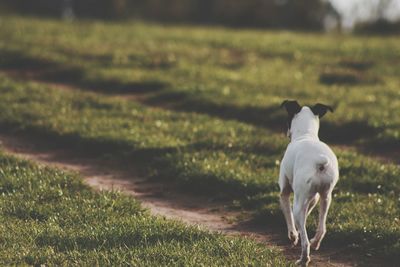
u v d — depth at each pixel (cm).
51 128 1670
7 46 2762
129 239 903
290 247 967
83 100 1975
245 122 1875
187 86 2209
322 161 815
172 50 2980
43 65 2530
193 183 1276
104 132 1614
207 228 1037
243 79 2405
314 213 1075
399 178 1277
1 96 1980
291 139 916
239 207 1168
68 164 1454
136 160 1453
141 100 2130
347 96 2134
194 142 1524
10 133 1695
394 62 2931
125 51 2859
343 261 908
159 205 1184
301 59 2964
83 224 965
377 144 1636
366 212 1081
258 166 1376
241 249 891
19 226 948
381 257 909
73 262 823
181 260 829
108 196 1114
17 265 799
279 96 2123
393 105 1991
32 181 1184
